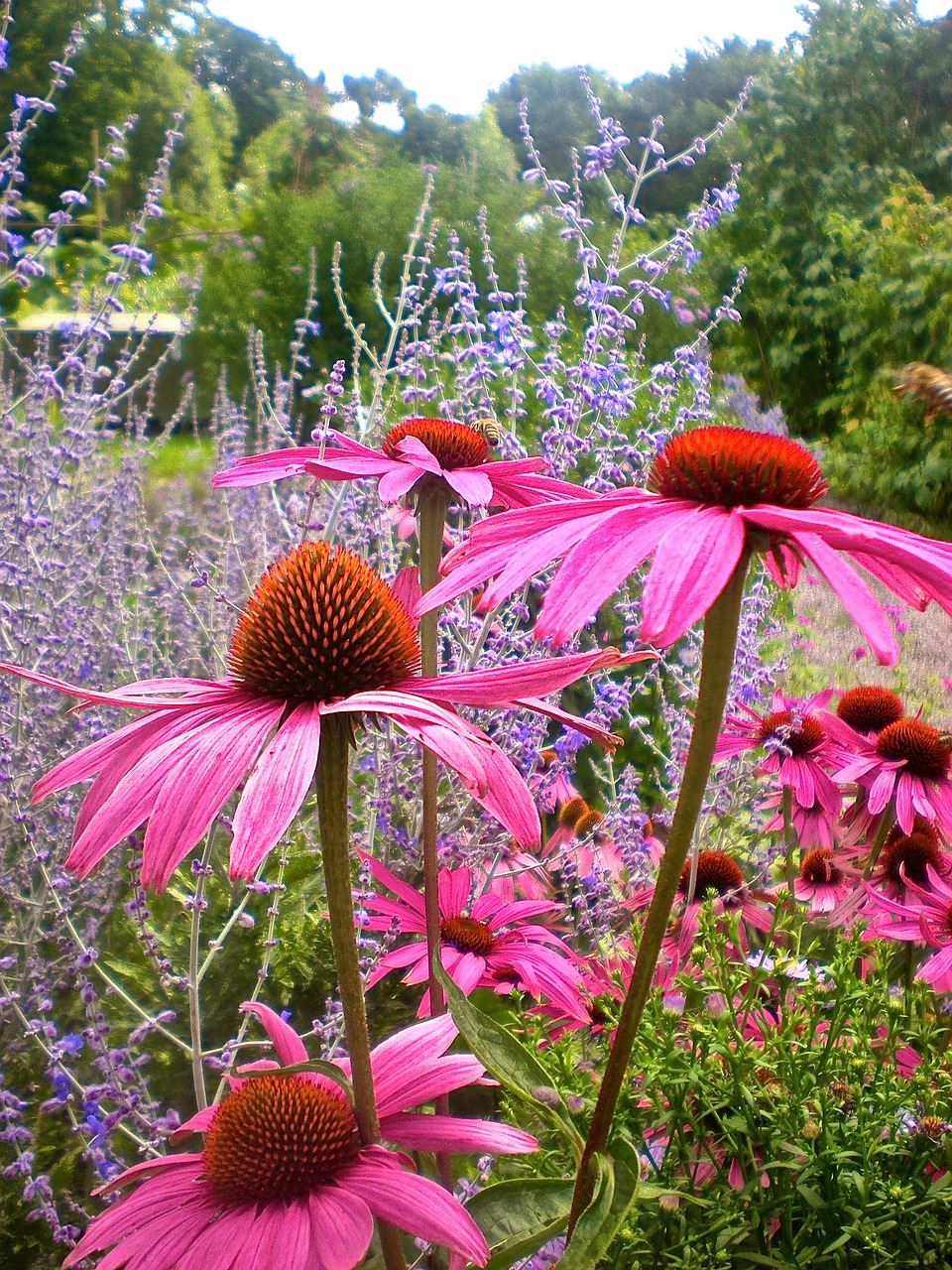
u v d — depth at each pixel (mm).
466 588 241
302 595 252
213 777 229
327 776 239
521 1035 369
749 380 2527
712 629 226
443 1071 279
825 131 2920
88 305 712
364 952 412
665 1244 306
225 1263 240
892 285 2246
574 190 573
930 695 967
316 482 432
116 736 253
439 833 482
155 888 221
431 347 610
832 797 521
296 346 663
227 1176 255
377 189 2006
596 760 724
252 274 1877
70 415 586
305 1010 486
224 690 258
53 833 438
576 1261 213
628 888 531
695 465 248
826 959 453
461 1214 242
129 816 229
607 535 230
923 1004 375
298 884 507
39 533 532
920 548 225
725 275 2533
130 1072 378
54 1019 443
